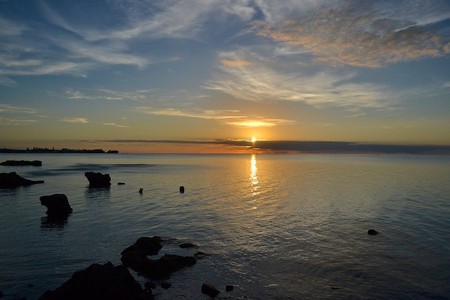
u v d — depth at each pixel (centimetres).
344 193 6206
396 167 15775
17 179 7812
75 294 1727
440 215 4003
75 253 2647
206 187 7469
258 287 2003
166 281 2092
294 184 8044
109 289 1761
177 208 4650
